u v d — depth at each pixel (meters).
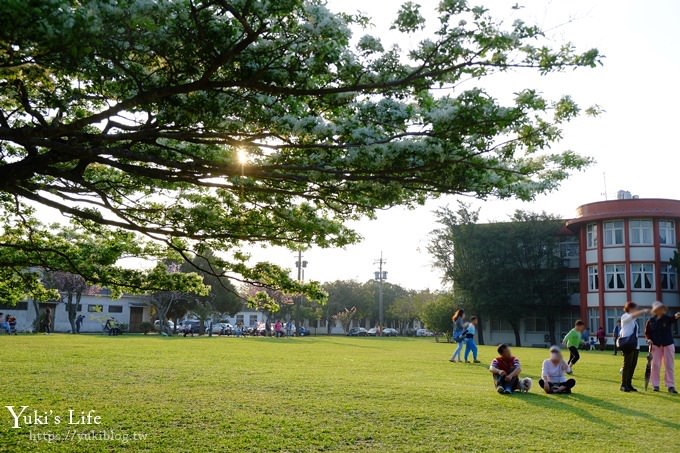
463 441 7.44
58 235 9.98
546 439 7.58
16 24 3.83
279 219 8.07
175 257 9.61
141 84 5.43
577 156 5.87
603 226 48.56
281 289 8.85
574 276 55.75
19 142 5.39
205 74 5.14
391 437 7.62
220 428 8.09
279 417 8.78
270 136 5.79
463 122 4.98
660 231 47.09
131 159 6.34
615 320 47.06
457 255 56.88
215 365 16.22
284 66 5.21
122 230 9.57
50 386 11.37
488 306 55.19
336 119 5.49
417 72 5.06
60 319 59.78
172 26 4.84
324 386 11.95
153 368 14.92
